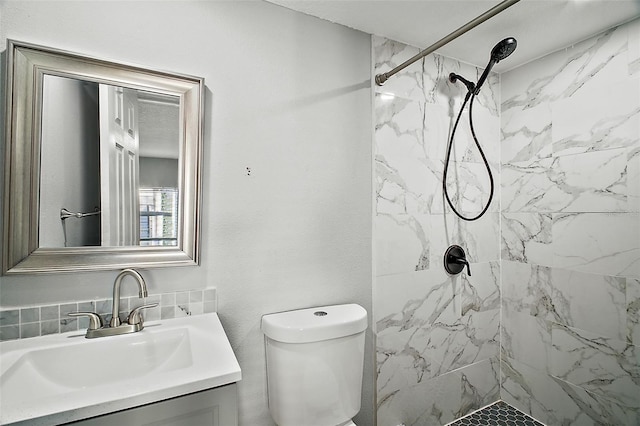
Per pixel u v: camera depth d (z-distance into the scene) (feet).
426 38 5.36
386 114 5.29
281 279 4.49
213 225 4.05
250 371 4.28
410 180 5.54
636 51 4.64
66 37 3.31
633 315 4.66
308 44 4.67
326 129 4.82
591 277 5.14
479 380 6.34
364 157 5.16
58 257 3.28
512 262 6.39
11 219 3.09
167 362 3.33
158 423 2.39
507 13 4.60
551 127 5.71
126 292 3.61
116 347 3.22
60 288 3.33
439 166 5.85
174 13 3.80
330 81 4.85
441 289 5.86
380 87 5.24
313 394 3.95
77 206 3.37
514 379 6.34
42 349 2.96
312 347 3.93
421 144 5.65
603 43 5.01
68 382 2.97
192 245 3.86
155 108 3.70
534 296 5.99
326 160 4.82
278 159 4.45
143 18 3.64
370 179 5.23
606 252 4.96
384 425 5.28
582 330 5.25
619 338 4.80
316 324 3.98
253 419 4.31
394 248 5.36
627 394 4.71
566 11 4.54
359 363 4.30
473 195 6.26
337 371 4.08
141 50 3.63
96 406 2.20
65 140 3.32
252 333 4.29
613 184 4.87
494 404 6.50
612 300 4.88
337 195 4.92
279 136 4.45
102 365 3.14
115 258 3.52
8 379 2.59
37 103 3.18
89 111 3.42
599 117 5.04
